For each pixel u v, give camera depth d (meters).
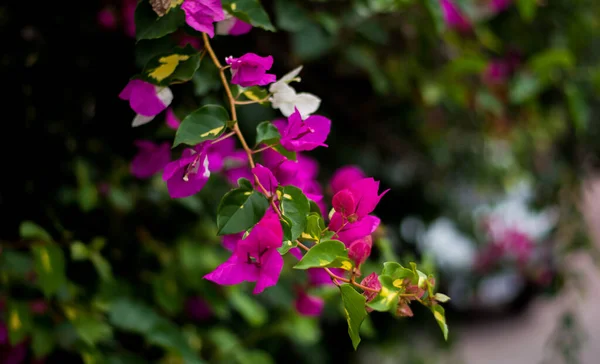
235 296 1.94
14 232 1.68
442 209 3.73
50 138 1.72
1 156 1.67
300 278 1.92
